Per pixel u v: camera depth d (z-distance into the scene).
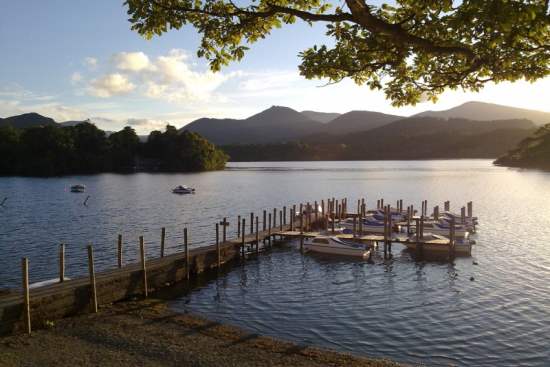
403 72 8.47
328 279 30.38
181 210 65.12
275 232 42.19
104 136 163.75
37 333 19.20
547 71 7.32
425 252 37.81
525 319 22.41
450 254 36.03
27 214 59.88
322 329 21.41
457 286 28.27
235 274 31.55
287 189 97.75
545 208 63.66
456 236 42.56
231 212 63.56
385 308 24.34
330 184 109.44
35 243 41.31
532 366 17.70
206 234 46.97
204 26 8.48
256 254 37.91
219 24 8.40
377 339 20.23
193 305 24.78
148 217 58.28
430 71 8.32
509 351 18.98
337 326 21.77
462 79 7.93
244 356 17.27
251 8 8.28
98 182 116.19
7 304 19.16
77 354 17.17
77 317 21.31
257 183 114.00
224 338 19.03
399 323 22.12
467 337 20.38
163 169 168.50
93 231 47.78
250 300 25.75
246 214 61.81
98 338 18.77
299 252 38.69
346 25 8.05
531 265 32.88
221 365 16.45
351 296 26.58
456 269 32.50
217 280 29.92
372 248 39.12
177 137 173.50
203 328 20.19
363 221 46.75
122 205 70.25
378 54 8.05
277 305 24.92
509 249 38.38
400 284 29.00
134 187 102.62
